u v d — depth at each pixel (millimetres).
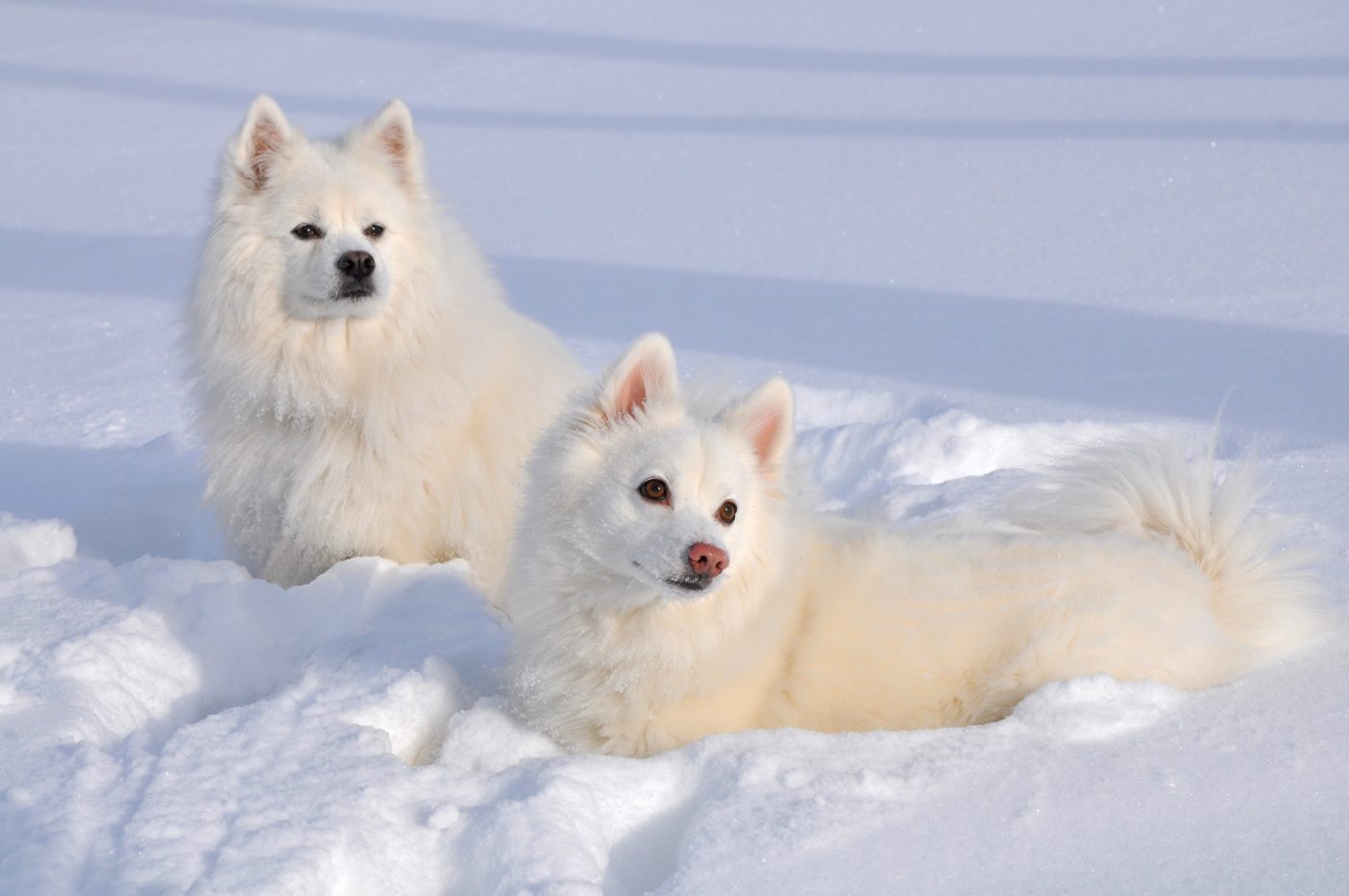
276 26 33406
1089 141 18859
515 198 17609
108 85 27172
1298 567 5750
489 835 4227
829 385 10156
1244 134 18438
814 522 5766
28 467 9359
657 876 4438
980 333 11336
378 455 7340
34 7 36219
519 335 8016
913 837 4141
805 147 19812
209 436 7668
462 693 5820
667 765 4746
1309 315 11023
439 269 7508
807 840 4133
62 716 5094
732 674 5207
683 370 10609
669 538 4906
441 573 7199
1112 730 4734
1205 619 5352
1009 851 4051
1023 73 24375
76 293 13711
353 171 7391
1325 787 4273
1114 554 5469
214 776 4602
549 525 5352
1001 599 5301
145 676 5758
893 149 19266
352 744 4902
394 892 4160
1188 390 9492
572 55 28891
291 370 7293
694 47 29078
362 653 6172
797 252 14406
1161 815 4180
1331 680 5070
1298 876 3834
